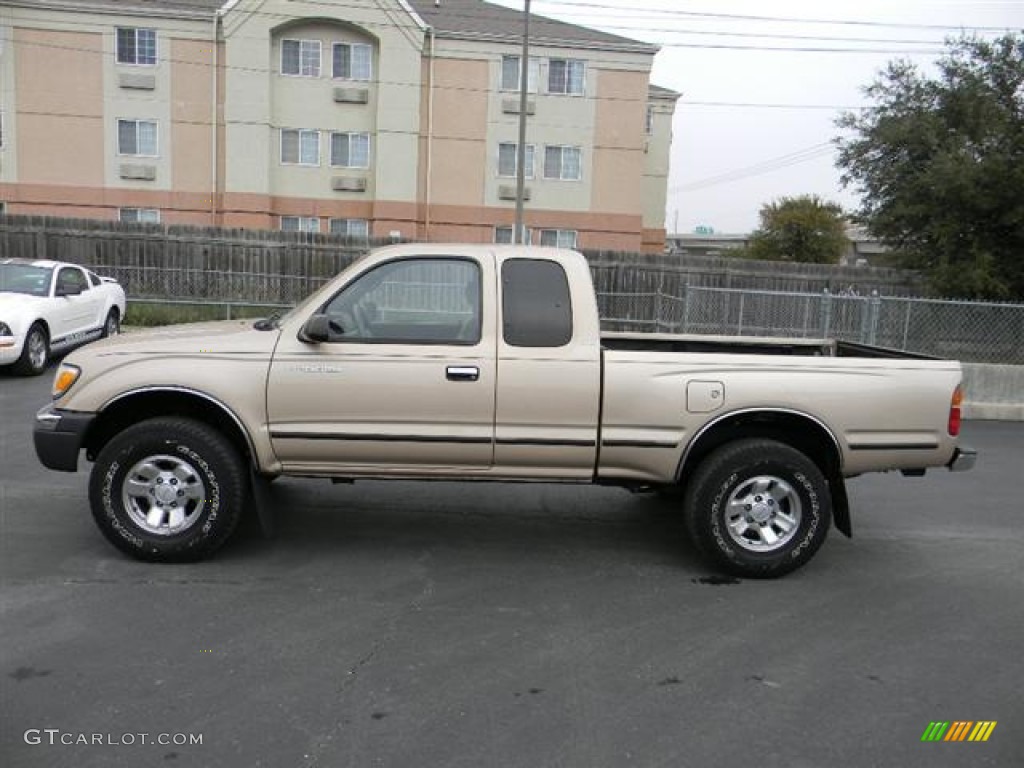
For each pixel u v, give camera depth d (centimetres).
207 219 3394
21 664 375
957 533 630
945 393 516
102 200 3344
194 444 493
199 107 3341
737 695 368
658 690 371
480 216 3550
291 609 446
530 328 502
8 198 3300
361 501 654
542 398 498
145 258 2470
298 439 496
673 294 2483
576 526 614
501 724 338
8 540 536
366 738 324
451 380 493
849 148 2372
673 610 464
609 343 650
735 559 511
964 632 445
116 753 310
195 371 490
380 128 3412
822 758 321
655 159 4203
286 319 514
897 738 337
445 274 508
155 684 361
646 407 502
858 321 1805
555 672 385
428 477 512
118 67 3284
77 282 1382
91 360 498
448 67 3459
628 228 3644
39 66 3250
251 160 3369
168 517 505
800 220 5375
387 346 495
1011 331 1380
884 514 679
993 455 933
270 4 3297
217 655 390
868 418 511
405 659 392
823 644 425
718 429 527
